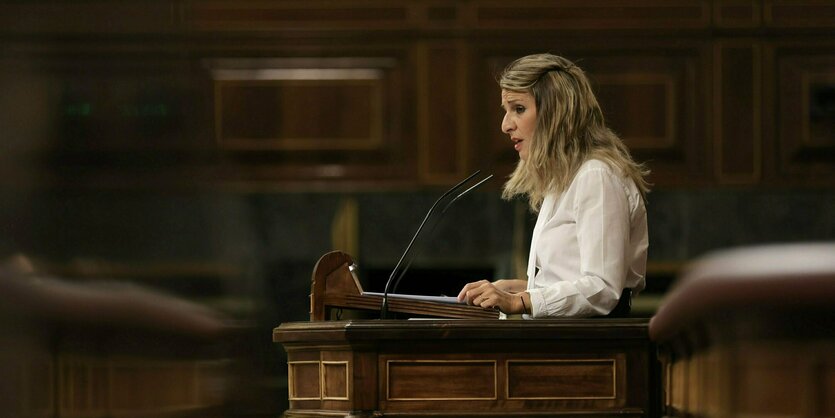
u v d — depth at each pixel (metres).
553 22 22.70
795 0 22.48
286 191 22.86
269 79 22.72
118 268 2.64
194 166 3.29
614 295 10.53
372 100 22.84
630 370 9.61
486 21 22.78
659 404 9.63
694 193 23.30
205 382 3.38
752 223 23.20
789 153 22.56
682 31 22.62
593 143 11.34
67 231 2.38
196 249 3.24
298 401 10.14
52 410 2.32
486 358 9.55
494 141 22.84
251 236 4.97
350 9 22.75
